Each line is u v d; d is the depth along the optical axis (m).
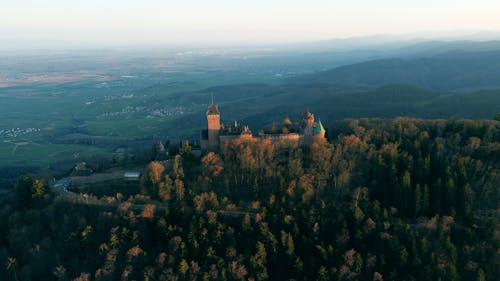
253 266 134.12
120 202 163.75
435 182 161.00
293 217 150.62
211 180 176.62
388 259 135.62
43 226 158.88
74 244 146.12
